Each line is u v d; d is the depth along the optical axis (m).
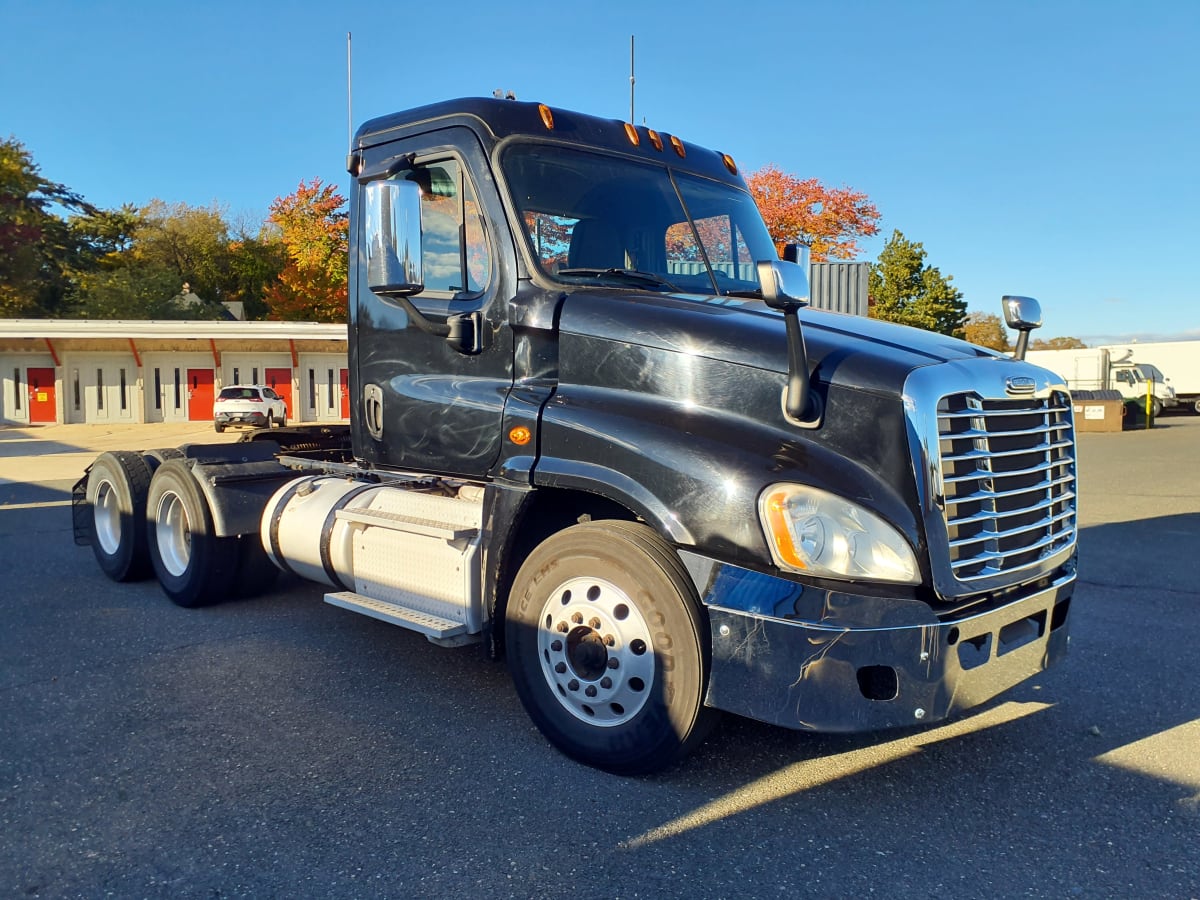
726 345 3.70
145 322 32.84
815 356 3.59
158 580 7.14
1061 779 3.80
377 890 2.94
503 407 4.22
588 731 3.79
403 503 4.75
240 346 35.16
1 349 33.72
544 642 3.92
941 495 3.33
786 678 3.28
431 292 4.62
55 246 53.66
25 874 3.03
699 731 3.56
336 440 7.40
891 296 41.59
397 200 3.88
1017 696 4.80
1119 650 5.63
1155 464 17.92
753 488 3.35
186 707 4.54
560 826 3.35
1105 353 40.97
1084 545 9.20
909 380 3.36
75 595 6.89
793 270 3.38
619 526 3.72
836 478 3.33
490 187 4.34
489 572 4.12
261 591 6.62
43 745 4.06
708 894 2.92
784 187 28.27
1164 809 3.54
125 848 3.19
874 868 3.09
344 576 5.00
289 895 2.91
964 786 3.73
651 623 3.55
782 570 3.30
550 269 4.29
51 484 15.31
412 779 3.73
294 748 4.04
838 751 4.06
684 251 4.76
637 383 3.88
